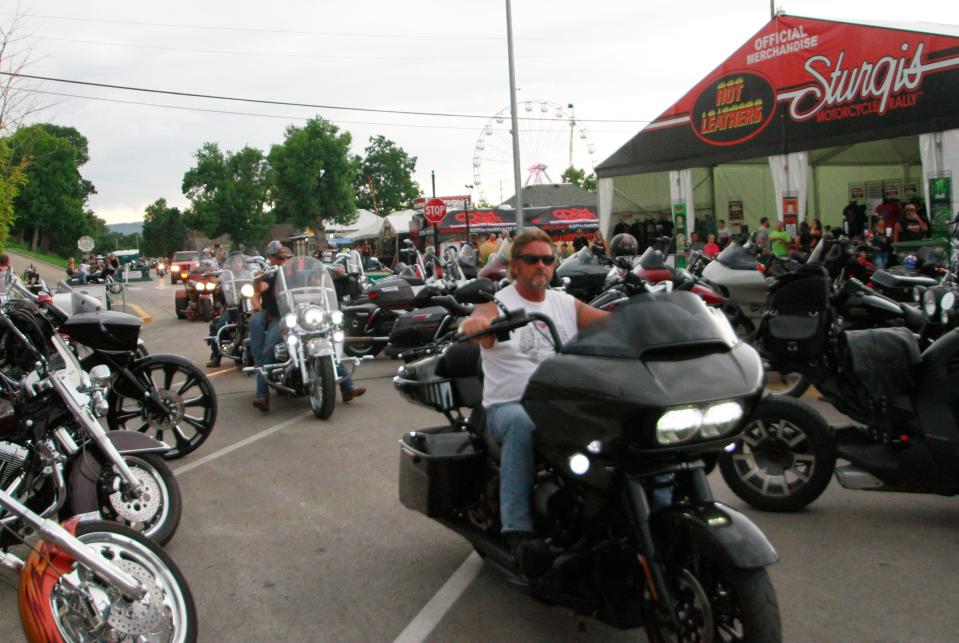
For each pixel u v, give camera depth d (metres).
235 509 5.70
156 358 6.89
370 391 9.91
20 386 4.58
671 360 2.97
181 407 6.97
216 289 20.44
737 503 5.33
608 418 2.89
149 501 4.82
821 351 5.06
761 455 5.14
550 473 3.48
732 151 19.12
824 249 6.29
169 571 3.23
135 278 65.00
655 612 3.08
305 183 85.31
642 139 21.16
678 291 3.27
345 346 12.19
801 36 17.34
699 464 3.06
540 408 3.18
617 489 3.10
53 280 54.28
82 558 3.06
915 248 13.99
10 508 3.12
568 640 3.64
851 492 5.49
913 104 15.59
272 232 111.94
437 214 21.88
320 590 4.31
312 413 8.79
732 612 2.88
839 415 7.50
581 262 10.25
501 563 3.71
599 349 3.09
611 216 22.72
